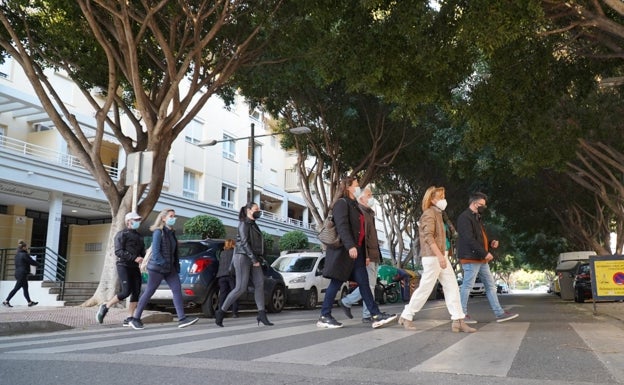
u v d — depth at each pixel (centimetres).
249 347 503
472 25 853
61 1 1127
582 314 1062
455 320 640
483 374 365
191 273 1088
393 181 3002
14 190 1842
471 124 1172
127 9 1110
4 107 1947
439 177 2800
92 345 535
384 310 1415
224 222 2816
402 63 1021
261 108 2172
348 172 2517
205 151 2902
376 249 744
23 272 1427
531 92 1245
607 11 1163
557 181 2755
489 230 4200
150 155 1016
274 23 1287
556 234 3872
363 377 354
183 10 1220
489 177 2448
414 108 1187
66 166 1958
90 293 1712
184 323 801
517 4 813
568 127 1561
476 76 1534
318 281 1625
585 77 1352
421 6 927
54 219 1952
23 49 1199
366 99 2039
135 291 874
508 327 705
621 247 2930
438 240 659
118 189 1243
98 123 1225
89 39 1298
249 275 781
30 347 534
